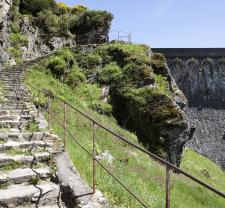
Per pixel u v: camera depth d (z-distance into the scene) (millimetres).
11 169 7145
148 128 21484
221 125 52375
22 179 6652
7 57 29703
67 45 40031
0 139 8609
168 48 54844
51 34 40156
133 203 7652
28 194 6070
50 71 25781
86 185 6691
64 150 8398
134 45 29078
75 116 17250
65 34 40719
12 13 35812
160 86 24812
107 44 29656
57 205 6180
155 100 22062
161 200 10203
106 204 6289
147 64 25562
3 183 6457
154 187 11875
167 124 20906
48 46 39125
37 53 37250
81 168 7984
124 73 24922
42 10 43594
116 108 23609
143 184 11367
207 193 15680
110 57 27594
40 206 6086
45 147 8484
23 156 7500
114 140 16719
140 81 23859
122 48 27406
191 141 50031
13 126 10242
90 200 6125
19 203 5961
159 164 17781
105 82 25250
